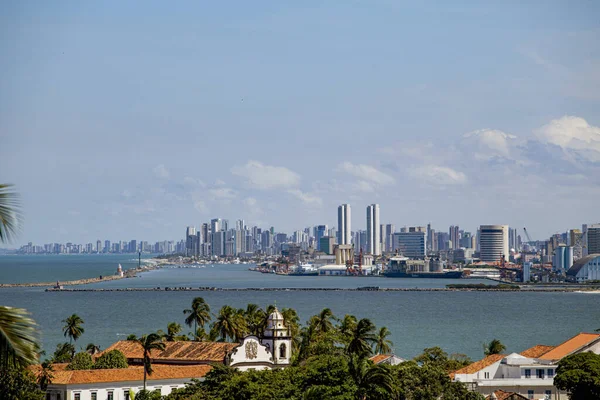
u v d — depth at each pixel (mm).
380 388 179250
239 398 186875
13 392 176375
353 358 188000
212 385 198125
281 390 187250
